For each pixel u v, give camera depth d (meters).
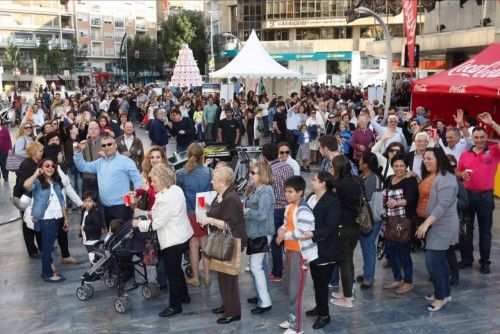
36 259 7.88
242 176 10.28
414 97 14.65
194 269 6.59
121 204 7.03
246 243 5.41
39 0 75.44
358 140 11.03
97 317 5.80
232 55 60.34
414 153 7.25
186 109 20.05
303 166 14.59
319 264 5.17
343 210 5.66
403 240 6.01
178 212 5.57
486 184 6.71
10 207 11.15
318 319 5.39
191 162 6.55
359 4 20.95
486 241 6.81
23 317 5.84
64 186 7.16
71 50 71.19
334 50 53.75
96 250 6.32
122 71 77.75
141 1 96.56
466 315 5.65
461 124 8.53
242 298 6.22
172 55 66.19
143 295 6.36
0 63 67.06
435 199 5.54
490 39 17.03
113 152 7.02
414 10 15.95
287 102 19.27
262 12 56.88
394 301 6.05
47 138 9.06
